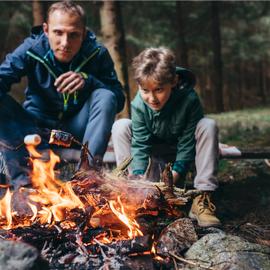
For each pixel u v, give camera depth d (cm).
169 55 356
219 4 1532
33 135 353
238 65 1977
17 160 371
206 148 373
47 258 263
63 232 274
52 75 388
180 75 383
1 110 374
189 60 1756
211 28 1440
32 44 387
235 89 2009
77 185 303
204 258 276
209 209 367
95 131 369
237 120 747
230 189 451
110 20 660
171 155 400
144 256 268
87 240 278
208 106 1886
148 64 349
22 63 385
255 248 277
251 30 1623
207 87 1878
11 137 374
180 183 388
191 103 375
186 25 1572
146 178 330
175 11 1477
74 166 380
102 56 405
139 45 1454
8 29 1430
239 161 525
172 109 377
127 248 267
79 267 258
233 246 278
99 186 302
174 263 276
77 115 394
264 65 2066
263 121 732
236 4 1527
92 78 387
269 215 392
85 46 395
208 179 371
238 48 1620
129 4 1465
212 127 374
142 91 360
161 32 1472
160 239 293
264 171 495
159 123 380
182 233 297
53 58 384
